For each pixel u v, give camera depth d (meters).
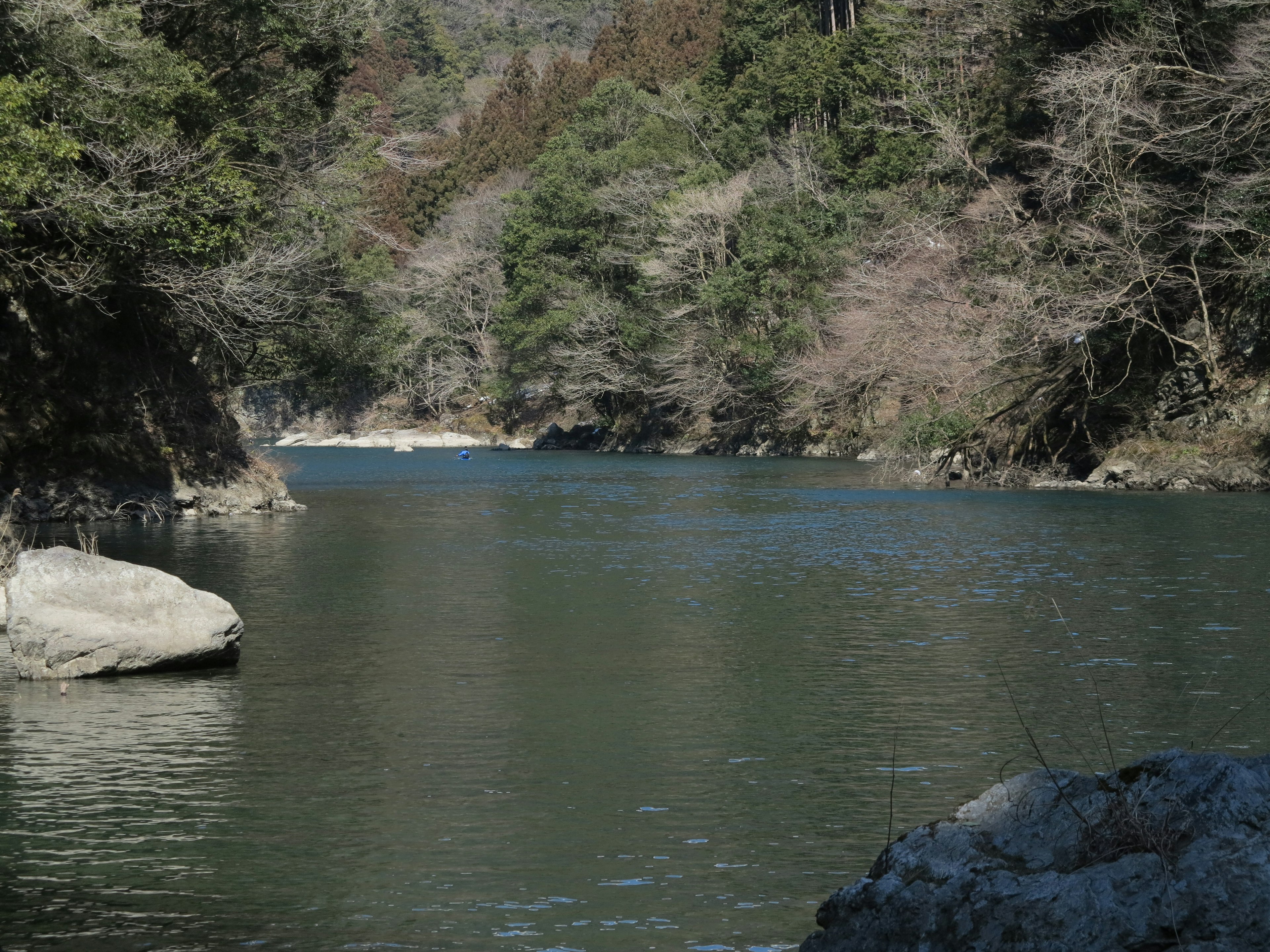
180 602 14.28
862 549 27.19
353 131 42.22
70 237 32.34
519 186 122.00
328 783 9.80
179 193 31.66
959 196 64.44
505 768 10.26
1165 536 28.50
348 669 14.29
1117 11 47.03
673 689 13.27
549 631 16.94
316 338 45.50
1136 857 5.63
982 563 24.27
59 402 34.97
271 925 6.99
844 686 13.39
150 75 30.48
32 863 8.00
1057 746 10.82
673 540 29.25
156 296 36.44
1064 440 48.53
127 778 9.91
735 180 85.06
